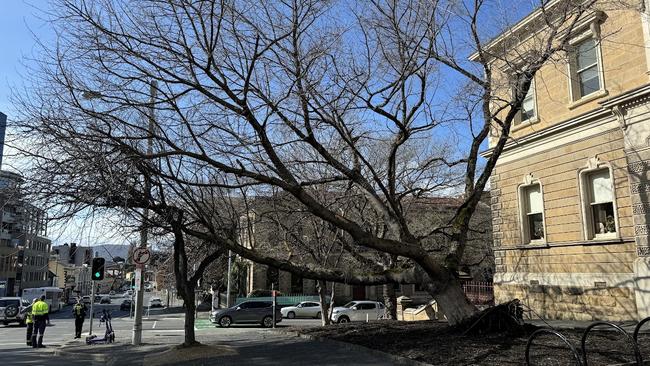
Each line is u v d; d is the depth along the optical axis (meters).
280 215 17.52
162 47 9.73
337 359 10.25
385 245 10.77
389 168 12.45
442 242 20.25
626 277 14.60
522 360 8.07
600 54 15.86
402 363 9.22
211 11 9.41
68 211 9.59
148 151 10.89
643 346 8.81
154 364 11.80
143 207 11.38
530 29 14.76
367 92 11.14
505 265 19.84
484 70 12.52
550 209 17.75
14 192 9.35
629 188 14.67
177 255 13.29
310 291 49.28
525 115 19.23
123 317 45.44
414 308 25.42
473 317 10.94
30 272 70.88
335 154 13.71
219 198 13.88
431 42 10.84
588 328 7.50
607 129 15.55
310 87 10.31
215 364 10.77
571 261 16.72
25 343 22.75
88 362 14.55
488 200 29.91
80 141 9.41
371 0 10.97
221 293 52.84
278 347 13.06
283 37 10.09
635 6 13.22
